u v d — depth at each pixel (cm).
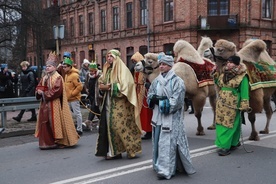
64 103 749
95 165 618
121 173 566
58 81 738
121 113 627
